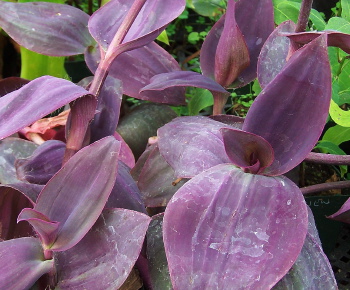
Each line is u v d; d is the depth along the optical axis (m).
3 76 0.54
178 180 0.29
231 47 0.32
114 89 0.31
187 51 0.59
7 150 0.34
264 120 0.23
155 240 0.25
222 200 0.22
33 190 0.26
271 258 0.20
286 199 0.22
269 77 0.32
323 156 0.30
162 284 0.24
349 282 0.36
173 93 0.36
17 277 0.22
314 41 0.21
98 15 0.32
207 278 0.20
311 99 0.22
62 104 0.22
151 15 0.31
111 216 0.23
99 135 0.30
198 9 0.52
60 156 0.30
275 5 0.38
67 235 0.23
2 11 0.34
